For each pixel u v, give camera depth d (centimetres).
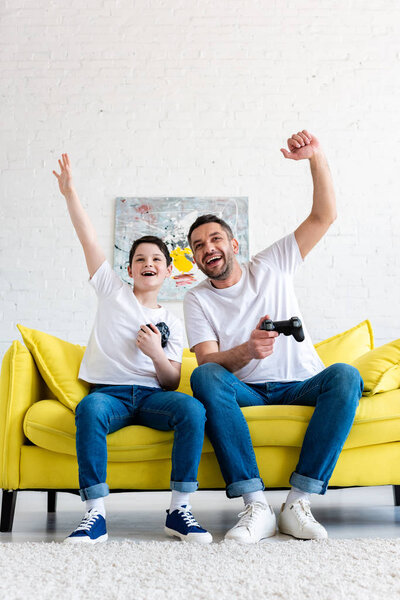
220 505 255
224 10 423
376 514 226
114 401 191
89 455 176
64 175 218
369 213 402
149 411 193
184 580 126
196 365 243
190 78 416
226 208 400
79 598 114
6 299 395
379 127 411
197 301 219
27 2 426
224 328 215
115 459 191
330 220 221
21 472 195
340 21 422
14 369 202
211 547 158
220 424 184
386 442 197
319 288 395
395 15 423
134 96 415
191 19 422
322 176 219
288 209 402
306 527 172
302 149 215
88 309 395
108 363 207
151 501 272
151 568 135
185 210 400
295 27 421
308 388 196
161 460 194
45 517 227
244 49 419
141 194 404
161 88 415
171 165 407
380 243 400
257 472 183
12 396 199
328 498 277
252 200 403
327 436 182
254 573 131
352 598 112
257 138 409
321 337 391
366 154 407
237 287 219
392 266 398
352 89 414
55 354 213
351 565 137
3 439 196
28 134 411
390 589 118
